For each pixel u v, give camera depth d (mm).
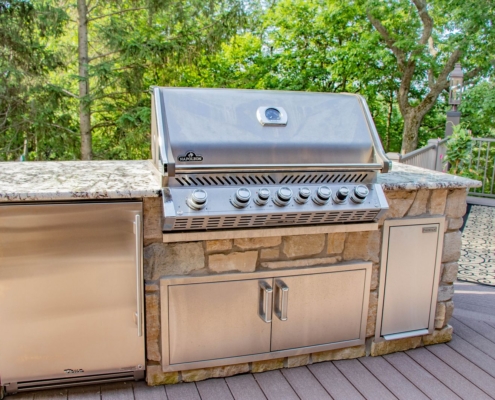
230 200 1770
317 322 2133
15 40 7090
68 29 8734
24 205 1632
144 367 1933
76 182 1827
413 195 2170
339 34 12172
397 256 2205
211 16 8453
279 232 1904
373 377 2088
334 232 1998
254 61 13344
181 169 1694
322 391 1964
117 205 1729
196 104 1870
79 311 1791
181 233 1772
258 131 1866
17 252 1670
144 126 7926
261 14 11234
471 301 2996
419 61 10727
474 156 6539
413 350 2354
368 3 10148
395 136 15406
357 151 1989
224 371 2053
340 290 2139
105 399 1854
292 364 2160
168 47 7926
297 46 13164
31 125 8070
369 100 12602
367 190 1955
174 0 8055
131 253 1792
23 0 7043
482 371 2156
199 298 1922
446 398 1935
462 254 4109
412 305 2305
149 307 1885
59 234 1694
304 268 2049
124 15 8867
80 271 1752
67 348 1819
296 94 2066
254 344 2049
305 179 1931
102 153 8477
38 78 7516
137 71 7941
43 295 1737
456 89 7613
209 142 1769
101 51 8531
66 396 1861
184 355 1958
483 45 9859
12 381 1803
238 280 1958
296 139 1896
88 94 7828
